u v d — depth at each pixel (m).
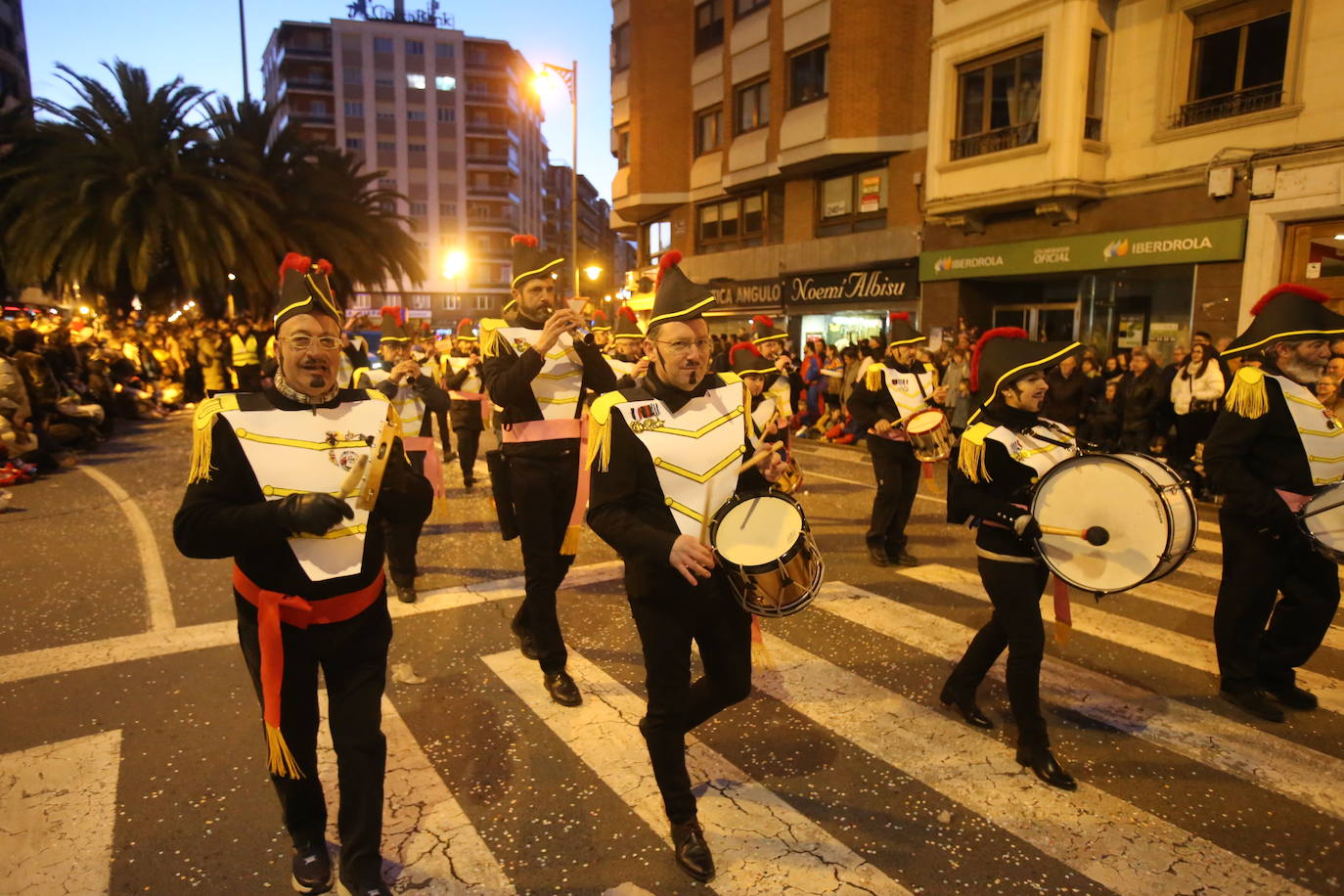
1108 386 11.02
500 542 7.60
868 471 11.45
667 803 2.95
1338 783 3.50
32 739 3.86
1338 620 5.43
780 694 4.32
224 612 5.59
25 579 6.35
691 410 2.95
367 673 2.69
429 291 87.62
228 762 3.66
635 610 2.94
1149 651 4.91
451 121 87.31
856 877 2.89
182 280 25.83
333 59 84.50
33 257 22.34
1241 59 12.78
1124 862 2.97
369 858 2.58
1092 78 14.44
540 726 3.99
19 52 48.78
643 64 26.61
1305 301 3.98
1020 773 3.57
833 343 21.56
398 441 2.75
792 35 21.42
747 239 24.83
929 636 5.13
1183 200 13.49
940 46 16.39
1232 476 3.95
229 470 2.50
